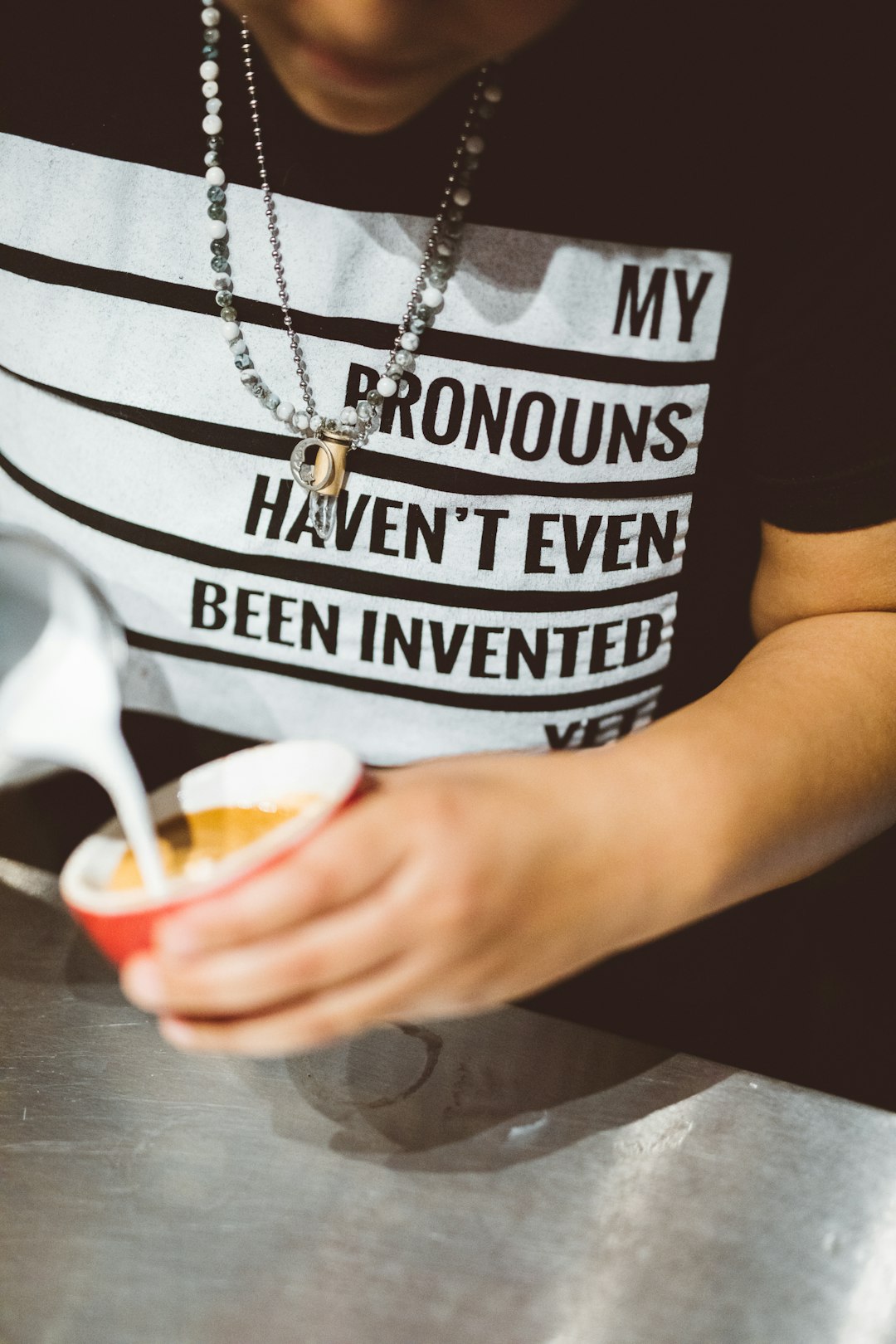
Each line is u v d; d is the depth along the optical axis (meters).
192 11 0.56
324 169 0.58
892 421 0.56
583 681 0.70
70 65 0.59
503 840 0.38
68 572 0.48
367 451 0.63
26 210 0.62
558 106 0.55
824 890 1.08
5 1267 0.46
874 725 0.54
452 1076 0.56
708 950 0.79
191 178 0.59
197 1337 0.44
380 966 0.37
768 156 0.57
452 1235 0.48
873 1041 0.90
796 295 0.58
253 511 0.65
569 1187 0.51
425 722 0.70
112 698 0.46
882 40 0.54
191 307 0.62
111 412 0.65
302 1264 0.47
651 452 0.63
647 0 0.53
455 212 0.58
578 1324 0.45
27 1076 0.54
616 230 0.58
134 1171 0.50
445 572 0.65
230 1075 0.55
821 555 0.61
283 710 0.72
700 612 0.71
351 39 0.39
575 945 0.40
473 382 0.61
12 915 0.64
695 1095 0.56
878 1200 0.51
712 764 0.46
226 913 0.35
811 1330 0.45
